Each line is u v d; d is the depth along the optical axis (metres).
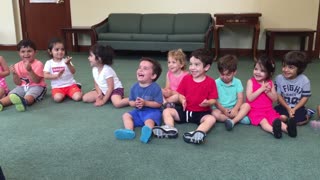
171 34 5.28
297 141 1.94
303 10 5.34
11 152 1.80
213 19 5.62
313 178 1.52
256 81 2.22
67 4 6.17
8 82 3.47
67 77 2.86
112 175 1.54
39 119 2.34
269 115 2.18
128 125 2.07
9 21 6.24
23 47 2.70
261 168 1.61
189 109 2.18
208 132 2.09
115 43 5.26
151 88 2.17
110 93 2.67
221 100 2.29
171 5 5.75
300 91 2.23
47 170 1.60
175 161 1.68
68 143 1.91
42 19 6.37
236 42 5.66
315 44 5.36
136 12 5.89
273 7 5.41
